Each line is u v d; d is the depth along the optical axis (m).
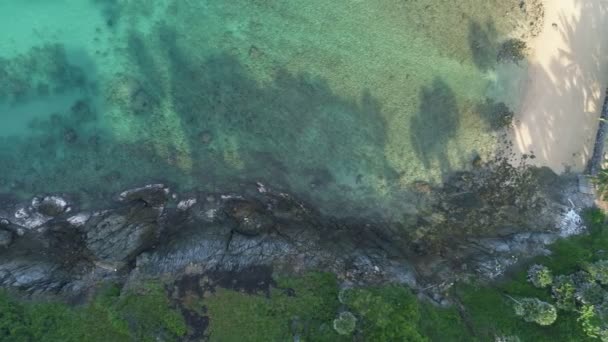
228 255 22.59
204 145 24.06
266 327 21.20
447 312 22.33
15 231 23.77
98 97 24.14
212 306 21.42
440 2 24.23
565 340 21.73
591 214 24.19
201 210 24.11
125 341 20.92
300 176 24.20
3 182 23.78
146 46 24.09
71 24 24.12
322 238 23.58
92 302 21.73
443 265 23.81
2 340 20.50
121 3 24.09
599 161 24.25
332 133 24.20
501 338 21.69
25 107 24.08
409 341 20.20
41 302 21.66
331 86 24.17
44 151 23.97
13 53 24.06
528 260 23.66
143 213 23.86
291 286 22.00
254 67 24.08
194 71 24.06
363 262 22.88
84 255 23.17
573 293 22.02
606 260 22.61
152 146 24.05
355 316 20.98
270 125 24.11
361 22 24.25
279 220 24.09
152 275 21.98
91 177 23.92
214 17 24.05
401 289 22.08
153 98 24.09
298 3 24.17
